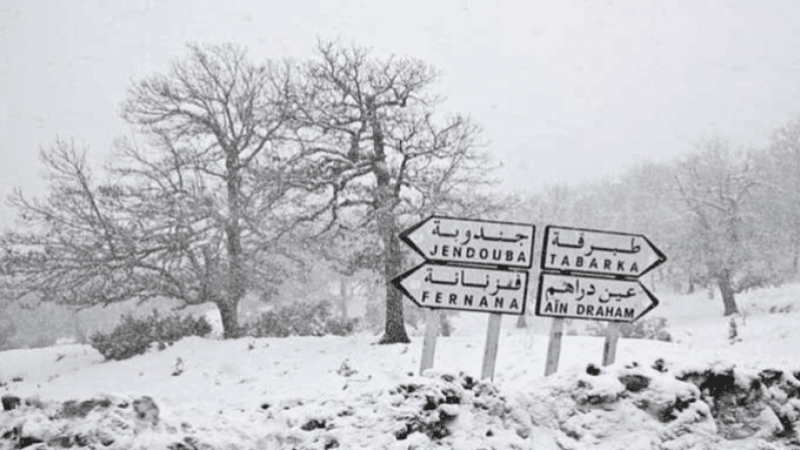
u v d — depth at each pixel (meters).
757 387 6.96
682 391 6.60
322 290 54.31
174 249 25.89
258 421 6.33
